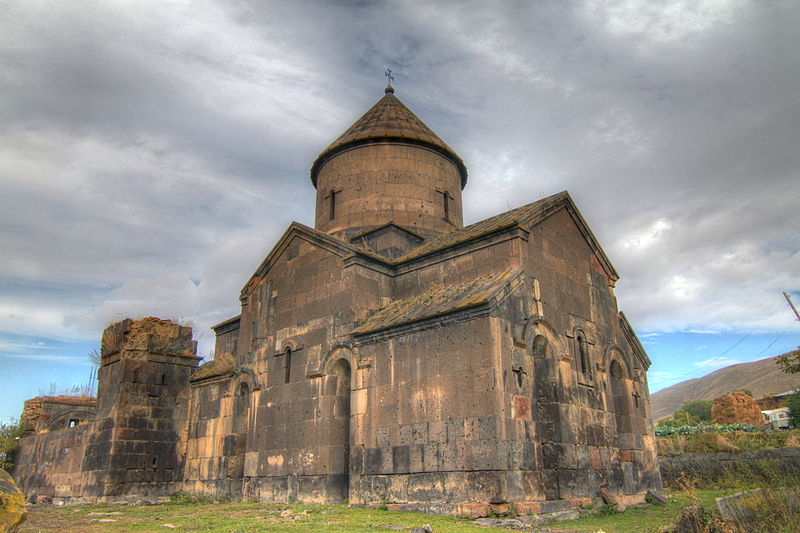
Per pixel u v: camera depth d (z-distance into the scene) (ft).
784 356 57.36
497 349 41.24
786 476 68.74
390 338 47.80
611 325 57.93
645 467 55.72
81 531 32.58
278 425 55.42
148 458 66.54
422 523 34.45
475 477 39.01
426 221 70.44
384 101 81.51
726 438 95.55
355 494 46.32
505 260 48.85
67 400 116.37
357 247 56.03
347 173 72.49
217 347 75.25
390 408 45.93
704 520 36.09
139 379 68.39
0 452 91.35
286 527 32.71
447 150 74.33
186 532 31.71
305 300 57.67
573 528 34.76
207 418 67.26
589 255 58.18
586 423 48.62
